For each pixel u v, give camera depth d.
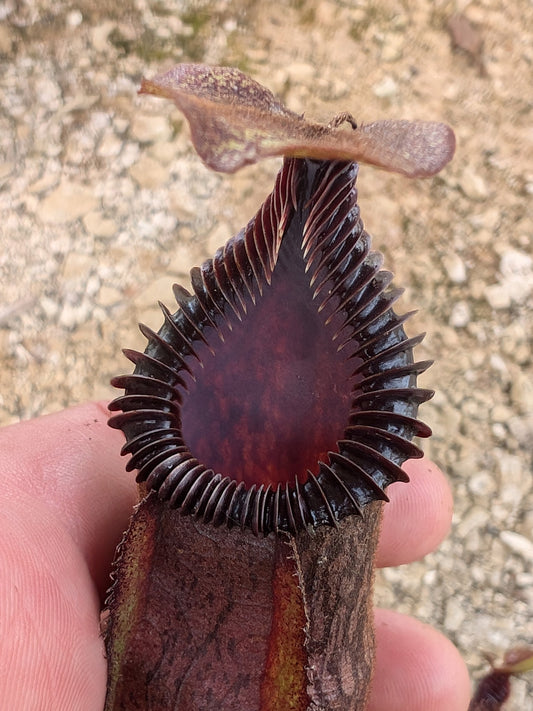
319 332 0.09
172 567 0.09
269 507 0.08
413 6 0.30
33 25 0.29
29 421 0.13
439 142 0.07
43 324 0.23
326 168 0.08
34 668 0.09
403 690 0.15
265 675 0.09
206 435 0.10
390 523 0.15
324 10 0.29
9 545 0.10
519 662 0.14
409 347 0.09
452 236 0.24
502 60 0.29
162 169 0.26
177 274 0.24
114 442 0.12
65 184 0.25
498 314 0.23
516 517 0.21
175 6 0.29
